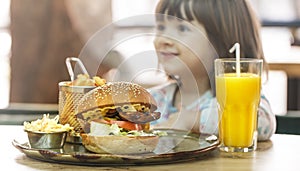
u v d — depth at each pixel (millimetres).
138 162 1143
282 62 3666
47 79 3795
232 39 1627
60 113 1344
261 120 1427
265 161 1205
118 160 1130
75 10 3779
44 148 1256
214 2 1612
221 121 1324
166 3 1624
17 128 1620
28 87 3801
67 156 1137
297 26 3932
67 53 3785
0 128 1619
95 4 3791
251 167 1147
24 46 3787
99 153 1176
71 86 1303
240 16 1640
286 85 3834
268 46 3945
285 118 2059
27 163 1179
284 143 1420
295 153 1291
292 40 3945
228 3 1628
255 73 1316
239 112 1301
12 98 3801
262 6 3971
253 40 1673
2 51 3795
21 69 3801
